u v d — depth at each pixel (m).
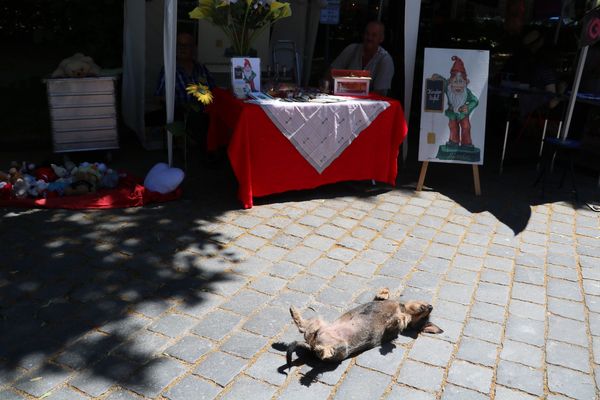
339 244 4.20
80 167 4.91
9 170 5.10
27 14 12.48
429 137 5.32
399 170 6.16
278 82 5.84
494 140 7.77
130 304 3.29
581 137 6.90
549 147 5.55
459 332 3.17
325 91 5.54
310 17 7.61
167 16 4.93
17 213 4.46
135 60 6.43
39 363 2.74
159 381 2.65
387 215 4.82
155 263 3.79
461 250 4.20
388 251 4.13
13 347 2.85
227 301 3.37
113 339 2.95
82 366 2.74
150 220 4.46
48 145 6.46
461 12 11.76
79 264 3.72
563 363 2.94
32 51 12.31
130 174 5.56
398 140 5.29
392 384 2.72
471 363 2.91
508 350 3.02
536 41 6.71
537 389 2.73
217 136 5.69
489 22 11.54
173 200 4.91
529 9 9.89
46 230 4.19
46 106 8.27
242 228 4.40
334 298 3.46
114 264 3.75
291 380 2.71
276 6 5.13
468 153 5.33
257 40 7.25
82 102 5.54
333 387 2.68
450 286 3.67
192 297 3.39
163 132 6.34
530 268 3.97
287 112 4.70
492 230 4.60
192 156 6.30
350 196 5.23
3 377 2.63
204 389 2.62
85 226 4.29
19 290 3.38
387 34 9.62
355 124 5.05
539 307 3.46
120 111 7.27
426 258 4.05
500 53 9.99
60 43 8.04
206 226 4.41
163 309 3.25
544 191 5.59
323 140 4.94
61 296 3.34
